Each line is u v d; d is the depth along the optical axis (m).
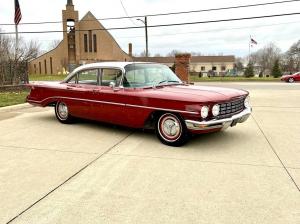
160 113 5.75
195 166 4.59
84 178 4.17
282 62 85.38
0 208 3.38
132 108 6.02
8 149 5.49
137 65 6.57
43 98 7.95
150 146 5.64
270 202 3.46
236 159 4.89
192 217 3.15
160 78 6.70
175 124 5.53
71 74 7.45
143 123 5.95
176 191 3.75
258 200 3.50
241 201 3.48
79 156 5.09
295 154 5.13
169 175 4.25
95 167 4.58
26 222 3.10
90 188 3.86
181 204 3.43
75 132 6.74
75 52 67.50
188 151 5.33
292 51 83.88
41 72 67.62
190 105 5.22
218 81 35.62
